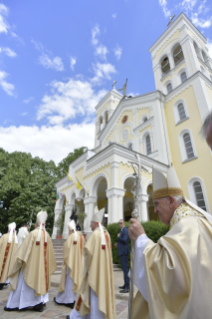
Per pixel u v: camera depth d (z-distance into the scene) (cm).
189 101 1565
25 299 413
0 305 450
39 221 493
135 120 1909
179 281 96
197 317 90
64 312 414
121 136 2031
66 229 1483
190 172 1391
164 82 1934
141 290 125
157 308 99
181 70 1789
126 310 423
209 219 131
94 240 375
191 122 1499
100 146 2355
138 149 1744
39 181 2728
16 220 2156
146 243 136
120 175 1112
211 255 107
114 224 923
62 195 1712
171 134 1622
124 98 2120
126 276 544
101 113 2881
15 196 2414
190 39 1822
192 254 102
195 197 1329
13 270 426
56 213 1745
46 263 455
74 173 1588
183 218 129
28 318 376
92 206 1219
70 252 498
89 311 331
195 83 1554
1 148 2958
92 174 1312
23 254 427
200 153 1370
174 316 94
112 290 358
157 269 108
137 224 154
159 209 161
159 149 1542
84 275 356
